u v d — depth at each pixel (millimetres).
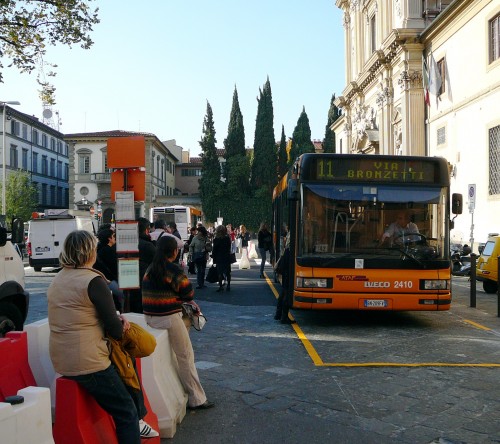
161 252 5680
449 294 10086
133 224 7273
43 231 24781
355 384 6734
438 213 10250
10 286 7375
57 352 3744
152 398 5090
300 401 6109
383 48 34062
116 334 3807
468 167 25797
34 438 3355
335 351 8508
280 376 7113
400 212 10195
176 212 43719
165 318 5641
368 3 40594
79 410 3799
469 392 6414
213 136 72875
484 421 5496
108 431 4078
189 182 91250
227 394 6387
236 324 10875
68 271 3797
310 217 10156
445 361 7852
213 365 7672
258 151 73000
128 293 7746
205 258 17297
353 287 9906
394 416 5637
